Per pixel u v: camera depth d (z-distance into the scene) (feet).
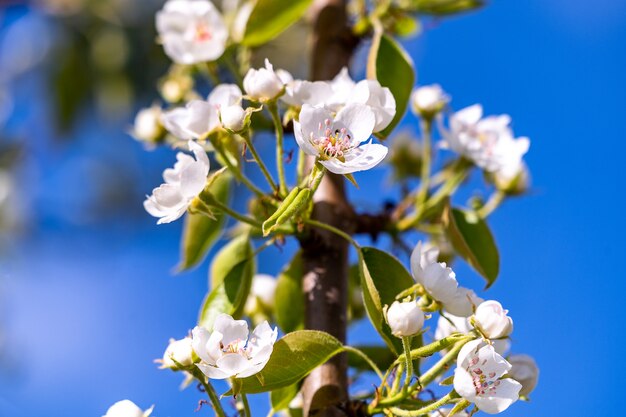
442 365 2.22
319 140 2.21
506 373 2.28
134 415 2.25
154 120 2.79
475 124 2.58
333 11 2.68
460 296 2.24
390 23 2.71
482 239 2.55
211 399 2.24
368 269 2.33
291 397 2.35
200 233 2.57
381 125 2.26
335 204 2.48
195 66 2.81
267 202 2.35
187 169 2.27
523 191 2.75
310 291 2.40
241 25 2.67
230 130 2.29
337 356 2.33
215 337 2.20
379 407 2.24
